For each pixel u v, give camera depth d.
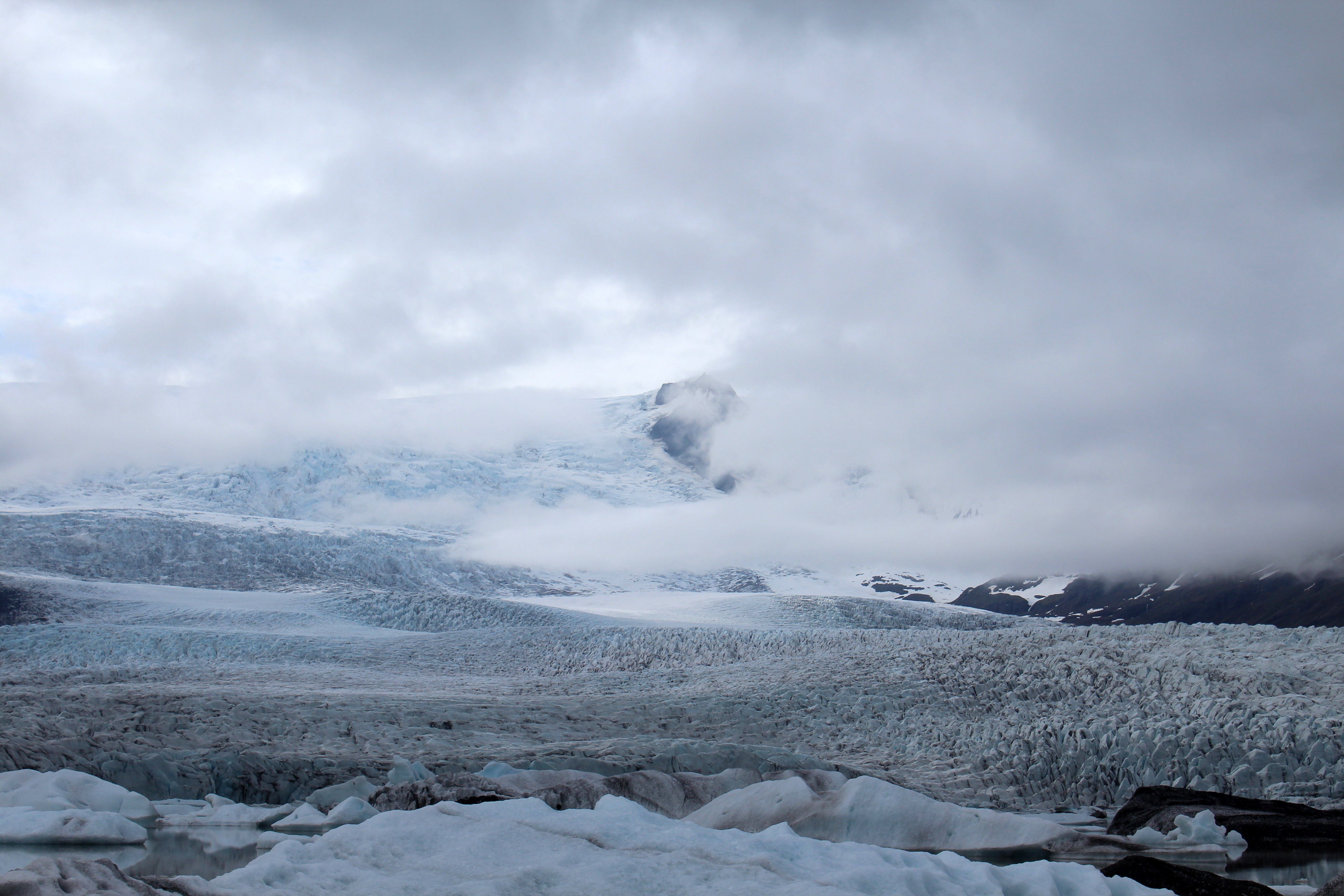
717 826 11.85
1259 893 7.82
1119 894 7.26
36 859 7.09
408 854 7.67
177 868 9.38
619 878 6.61
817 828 11.42
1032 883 7.16
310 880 6.95
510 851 7.59
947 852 7.81
